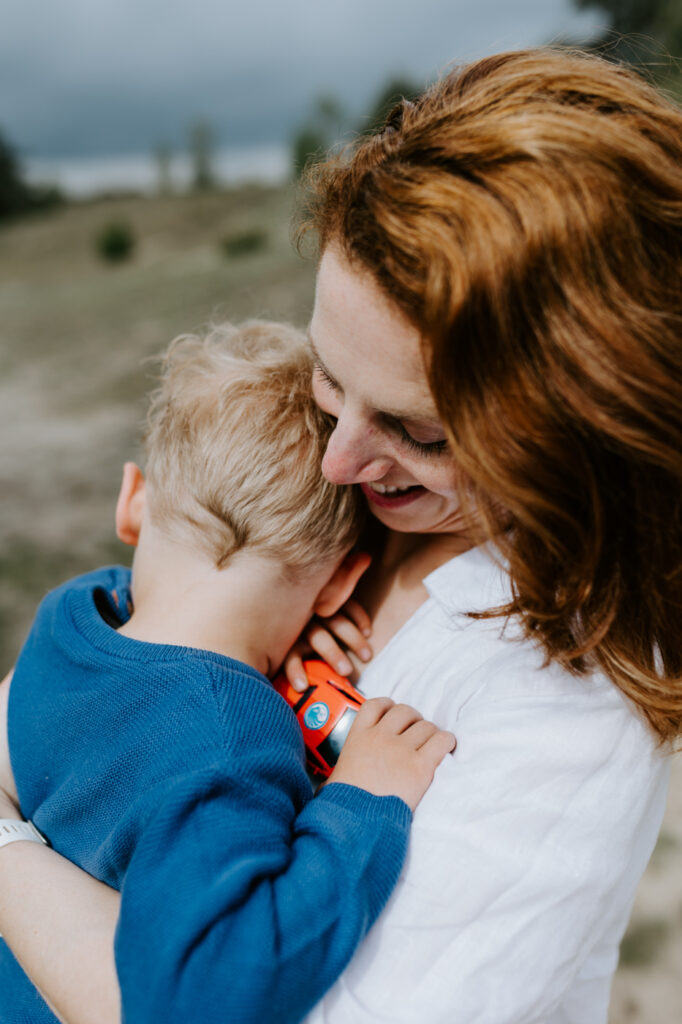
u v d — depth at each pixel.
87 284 16.28
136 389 8.30
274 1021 0.71
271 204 28.86
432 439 0.81
